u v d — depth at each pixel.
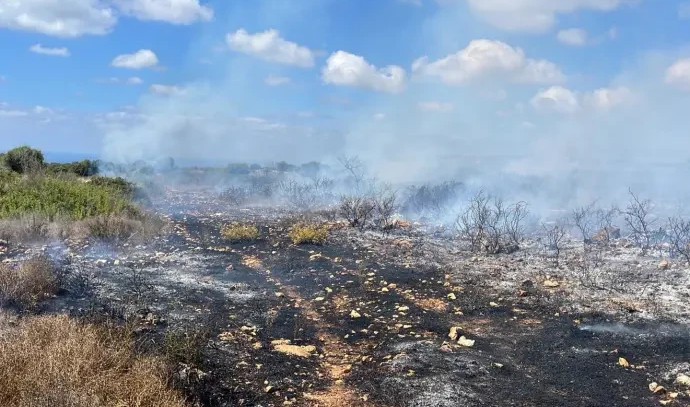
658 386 5.02
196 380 4.84
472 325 6.90
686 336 6.21
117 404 3.98
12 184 15.02
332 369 5.57
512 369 5.53
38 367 4.24
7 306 6.38
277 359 5.70
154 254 10.39
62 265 8.68
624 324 6.68
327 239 12.20
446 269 9.56
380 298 8.02
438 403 4.78
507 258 10.30
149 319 6.47
